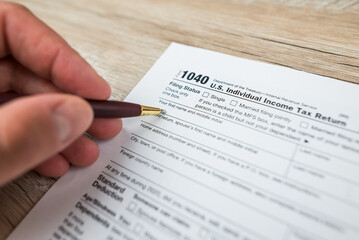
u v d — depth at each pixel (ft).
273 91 1.15
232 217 0.89
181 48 1.43
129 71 1.41
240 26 1.46
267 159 0.98
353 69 1.16
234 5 1.58
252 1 1.57
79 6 1.82
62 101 0.83
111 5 1.78
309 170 0.93
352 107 1.04
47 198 1.05
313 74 1.17
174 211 0.94
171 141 1.10
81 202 1.02
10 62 1.22
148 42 1.52
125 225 0.94
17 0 1.98
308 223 0.84
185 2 1.68
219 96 1.19
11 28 1.08
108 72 1.42
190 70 1.32
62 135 0.88
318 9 1.42
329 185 0.89
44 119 0.81
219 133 1.07
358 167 0.90
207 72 1.29
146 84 1.32
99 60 1.49
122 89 1.34
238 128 1.07
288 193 0.90
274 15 1.46
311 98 1.09
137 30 1.59
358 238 0.79
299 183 0.91
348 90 1.09
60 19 1.76
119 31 1.61
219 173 0.98
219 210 0.91
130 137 1.15
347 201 0.85
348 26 1.32
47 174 1.07
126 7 1.74
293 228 0.84
